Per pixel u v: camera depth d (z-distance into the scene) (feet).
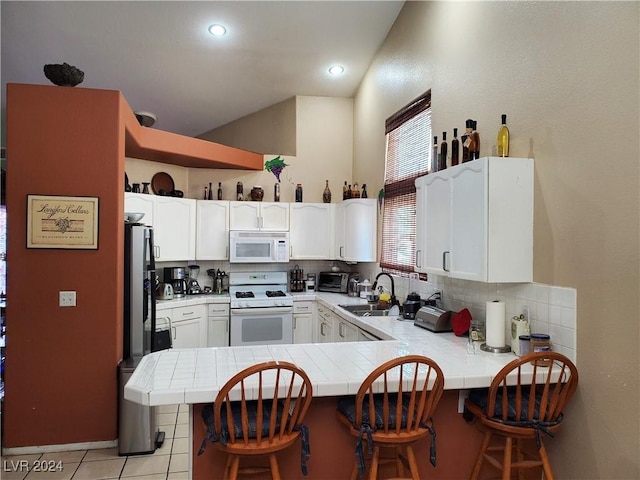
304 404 6.40
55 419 10.15
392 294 14.08
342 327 13.84
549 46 7.71
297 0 12.82
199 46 14.70
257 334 16.74
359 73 17.46
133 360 10.62
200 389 6.15
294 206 18.08
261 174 18.69
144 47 14.56
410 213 13.41
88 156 10.27
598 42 6.72
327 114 19.25
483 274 7.97
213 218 17.30
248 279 18.49
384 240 15.55
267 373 6.90
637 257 6.10
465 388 6.95
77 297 10.21
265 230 17.61
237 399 6.30
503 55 8.95
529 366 7.45
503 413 6.69
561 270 7.45
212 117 20.62
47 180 10.09
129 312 10.90
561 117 7.44
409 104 13.28
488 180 7.91
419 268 10.66
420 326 10.91
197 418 6.95
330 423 7.37
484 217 7.94
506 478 6.70
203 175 18.21
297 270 18.83
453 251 9.02
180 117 20.40
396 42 14.32
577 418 7.13
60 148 10.16
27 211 10.00
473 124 9.14
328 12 13.52
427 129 12.37
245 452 6.05
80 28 13.35
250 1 12.67
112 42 14.16
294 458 7.22
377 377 6.24
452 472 7.72
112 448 10.34
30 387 10.07
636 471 6.10
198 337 16.40
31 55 14.58
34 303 10.07
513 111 8.64
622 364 6.32
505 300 8.96
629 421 6.20
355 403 6.77
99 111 10.37
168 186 17.33
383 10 13.83
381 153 15.74
